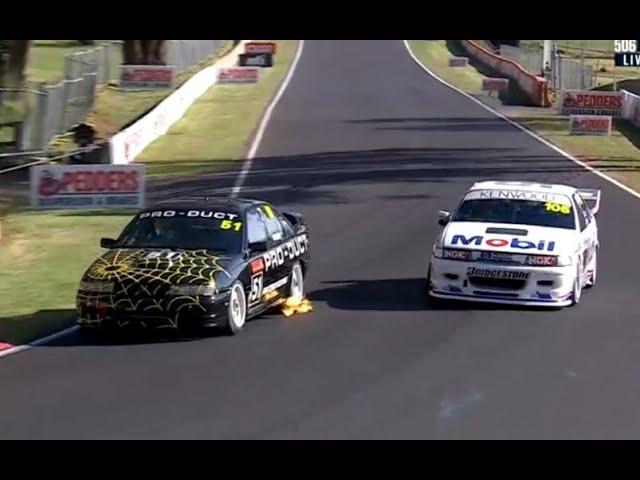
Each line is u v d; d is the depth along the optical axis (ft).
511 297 173.17
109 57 654.53
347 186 342.03
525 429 107.55
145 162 407.44
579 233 182.91
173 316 149.28
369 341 150.51
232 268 156.15
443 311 173.78
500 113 597.11
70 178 288.30
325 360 138.41
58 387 125.08
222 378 128.67
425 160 407.64
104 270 154.40
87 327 153.28
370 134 492.54
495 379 128.47
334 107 607.78
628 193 329.72
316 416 111.86
